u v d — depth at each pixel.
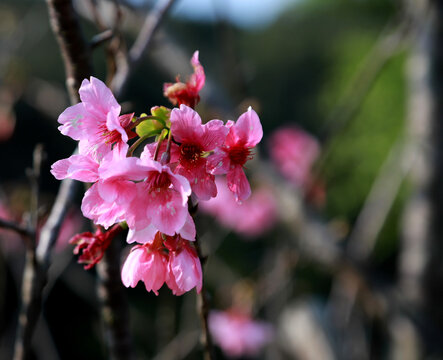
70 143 2.70
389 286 0.90
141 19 0.72
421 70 1.01
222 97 0.87
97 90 0.49
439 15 0.96
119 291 0.57
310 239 0.93
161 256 0.50
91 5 0.61
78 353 2.28
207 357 0.51
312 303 1.34
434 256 1.01
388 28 0.85
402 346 0.93
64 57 0.54
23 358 0.55
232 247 2.33
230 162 0.49
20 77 1.15
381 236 2.88
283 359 1.26
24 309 0.55
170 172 0.48
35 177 0.55
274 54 4.65
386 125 3.29
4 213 1.17
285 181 0.97
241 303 1.12
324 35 4.58
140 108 1.70
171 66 0.89
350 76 3.71
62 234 1.24
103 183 0.48
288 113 4.30
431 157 1.00
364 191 3.24
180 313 1.26
